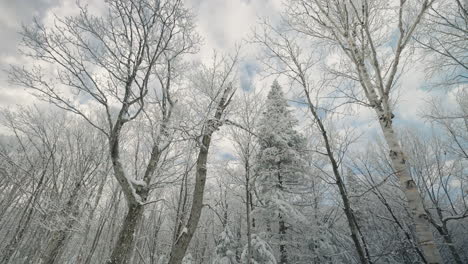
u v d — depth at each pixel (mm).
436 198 11828
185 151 8227
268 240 11938
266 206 12047
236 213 13844
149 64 5574
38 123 10625
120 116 5359
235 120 8516
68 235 9641
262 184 12633
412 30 4246
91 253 9641
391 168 12234
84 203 9977
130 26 5352
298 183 12898
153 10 5441
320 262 12297
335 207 11336
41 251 9859
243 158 8719
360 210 12062
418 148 12375
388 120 4457
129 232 5105
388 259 11539
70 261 13617
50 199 9008
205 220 16734
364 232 13094
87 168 11016
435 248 3389
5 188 12281
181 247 5312
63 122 12219
